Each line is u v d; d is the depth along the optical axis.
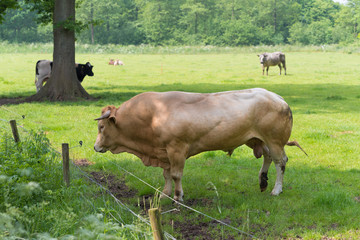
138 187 7.70
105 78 29.69
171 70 36.66
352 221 6.18
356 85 25.95
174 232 5.80
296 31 106.19
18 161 6.19
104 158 9.59
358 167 9.27
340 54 60.78
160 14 109.12
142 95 6.94
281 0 113.50
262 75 32.38
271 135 6.97
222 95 6.84
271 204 6.81
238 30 104.19
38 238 4.31
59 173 6.57
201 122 6.56
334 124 13.88
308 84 26.53
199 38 106.88
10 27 97.75
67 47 19.12
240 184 7.98
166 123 6.55
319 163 9.65
